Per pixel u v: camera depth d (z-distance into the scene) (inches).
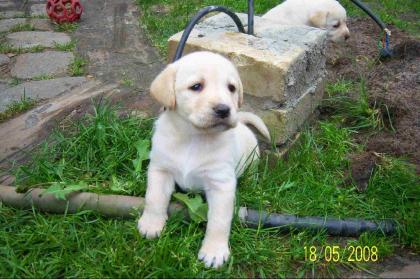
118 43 59.9
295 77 35.3
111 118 38.6
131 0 76.5
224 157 28.8
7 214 30.6
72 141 36.4
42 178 32.8
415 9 77.2
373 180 34.6
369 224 31.0
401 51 54.9
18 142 38.5
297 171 35.4
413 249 30.0
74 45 58.2
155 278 25.9
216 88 27.0
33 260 27.1
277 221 30.5
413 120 42.1
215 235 27.7
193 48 35.9
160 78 28.0
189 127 28.2
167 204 29.8
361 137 41.2
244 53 34.2
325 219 30.9
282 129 35.3
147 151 34.5
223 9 36.5
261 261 27.9
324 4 57.2
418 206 32.3
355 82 49.9
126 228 29.2
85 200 30.4
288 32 39.1
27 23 65.1
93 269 26.4
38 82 48.6
